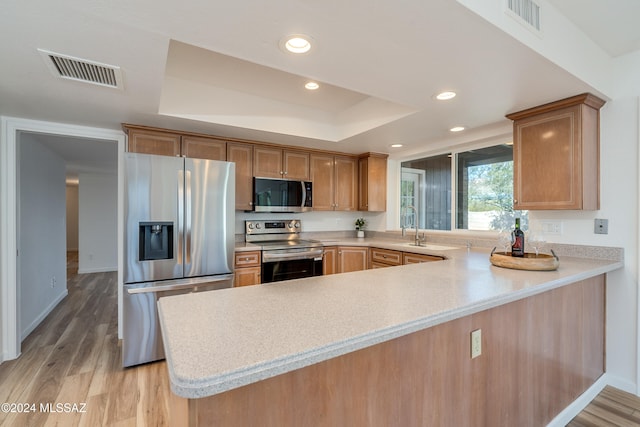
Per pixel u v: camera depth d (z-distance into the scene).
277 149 3.67
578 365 1.96
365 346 0.90
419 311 1.10
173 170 2.58
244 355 0.77
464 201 3.46
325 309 1.12
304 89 2.85
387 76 1.78
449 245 3.38
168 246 2.60
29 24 1.29
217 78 2.63
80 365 2.48
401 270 1.90
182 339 0.86
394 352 1.08
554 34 1.62
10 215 2.59
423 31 1.33
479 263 2.16
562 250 2.40
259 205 3.50
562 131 2.15
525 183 2.35
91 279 5.75
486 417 1.39
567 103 2.10
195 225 2.67
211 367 0.70
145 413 1.88
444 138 3.27
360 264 3.81
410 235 3.94
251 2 1.15
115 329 3.29
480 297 1.28
